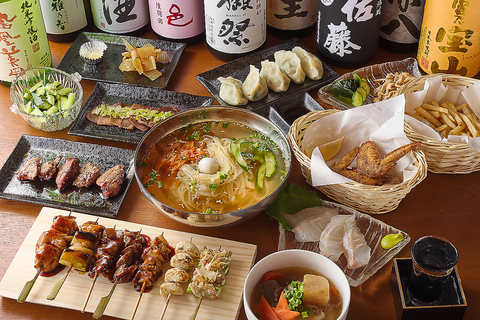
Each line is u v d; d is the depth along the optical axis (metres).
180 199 0.92
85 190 0.97
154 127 0.95
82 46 1.21
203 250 0.89
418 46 1.11
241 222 0.88
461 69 1.06
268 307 0.79
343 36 1.08
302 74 1.10
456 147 0.91
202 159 0.94
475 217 0.93
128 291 0.86
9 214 0.95
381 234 0.90
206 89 1.14
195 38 1.21
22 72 1.10
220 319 0.83
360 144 0.97
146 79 1.15
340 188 0.90
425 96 1.01
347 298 0.77
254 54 1.17
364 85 1.08
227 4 1.08
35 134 1.07
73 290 0.86
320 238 0.88
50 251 0.86
